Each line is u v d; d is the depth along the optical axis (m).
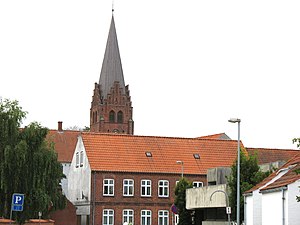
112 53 145.00
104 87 143.62
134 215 80.31
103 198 79.38
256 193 43.62
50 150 56.28
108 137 84.94
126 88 144.50
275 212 38.16
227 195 51.69
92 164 80.06
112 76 143.88
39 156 53.53
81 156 84.06
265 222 39.47
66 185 107.31
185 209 65.94
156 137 87.62
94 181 79.31
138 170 81.19
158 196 81.62
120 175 80.38
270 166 57.34
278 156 90.94
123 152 83.25
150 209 81.06
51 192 58.44
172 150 86.19
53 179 57.84
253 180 49.91
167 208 81.75
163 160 84.00
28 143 53.97
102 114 142.12
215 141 89.94
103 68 145.00
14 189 52.22
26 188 52.66
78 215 83.06
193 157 85.94
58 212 79.06
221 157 87.38
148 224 80.88
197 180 83.50
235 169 50.94
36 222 68.31
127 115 143.12
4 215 51.94
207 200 59.59
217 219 60.94
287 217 36.47
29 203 52.53
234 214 50.66
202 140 89.62
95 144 83.25
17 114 54.19
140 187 81.06
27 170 52.78
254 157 51.03
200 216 65.62
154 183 81.69
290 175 38.97
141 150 84.56
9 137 53.62
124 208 80.06
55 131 115.44
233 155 88.31
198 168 84.38
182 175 76.62
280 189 37.19
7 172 52.12
